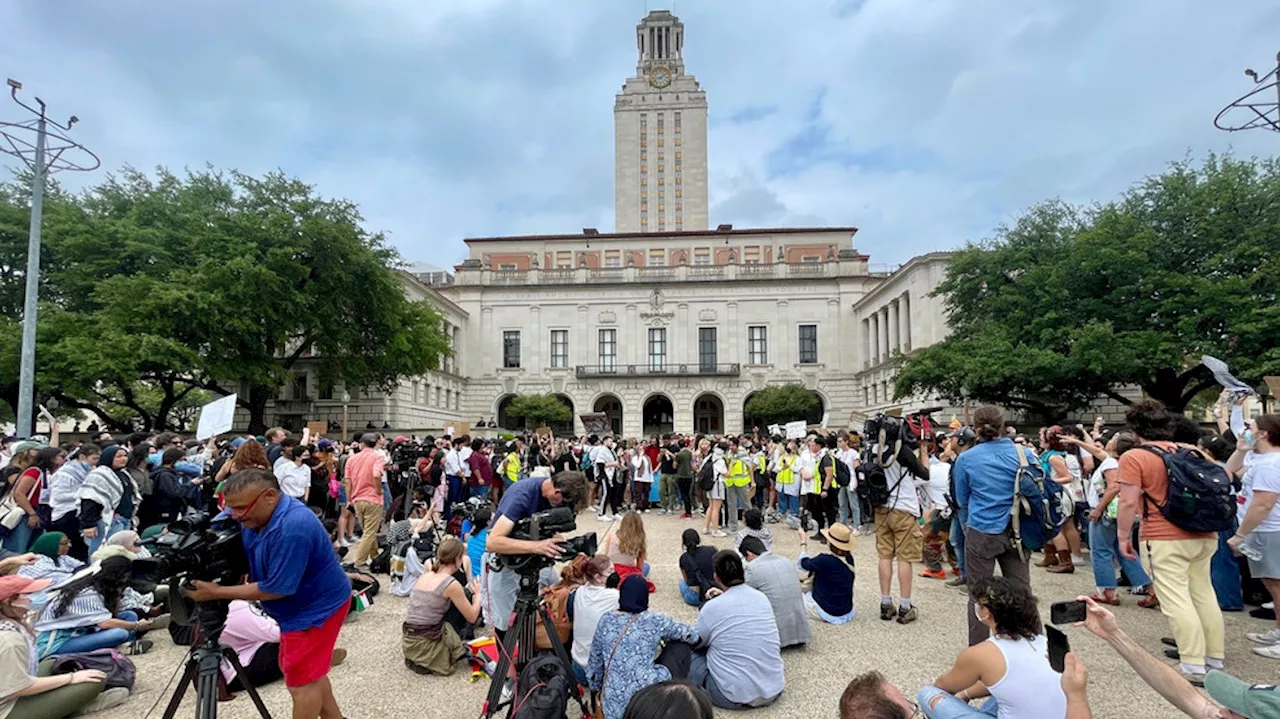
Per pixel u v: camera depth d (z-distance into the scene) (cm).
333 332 3409
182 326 2786
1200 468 546
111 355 2497
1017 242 3494
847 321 6103
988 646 382
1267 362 2456
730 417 6066
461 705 541
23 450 982
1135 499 565
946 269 3775
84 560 916
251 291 2848
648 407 7281
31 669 499
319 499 1197
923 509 1000
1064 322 3116
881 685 307
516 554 460
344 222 3366
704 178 10119
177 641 588
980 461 579
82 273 2825
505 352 6303
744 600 536
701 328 6209
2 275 2941
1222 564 787
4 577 492
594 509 1980
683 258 6444
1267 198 2788
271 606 396
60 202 2931
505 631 556
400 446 1514
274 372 3188
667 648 502
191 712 531
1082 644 667
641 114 10281
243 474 383
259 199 3300
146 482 983
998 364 3027
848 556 774
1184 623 540
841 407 6009
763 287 6209
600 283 6266
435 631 613
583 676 545
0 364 2470
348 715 520
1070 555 1010
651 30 10806
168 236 2972
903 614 740
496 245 6981
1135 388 4025
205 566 380
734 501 1537
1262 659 609
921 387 3597
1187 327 2728
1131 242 2908
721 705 514
